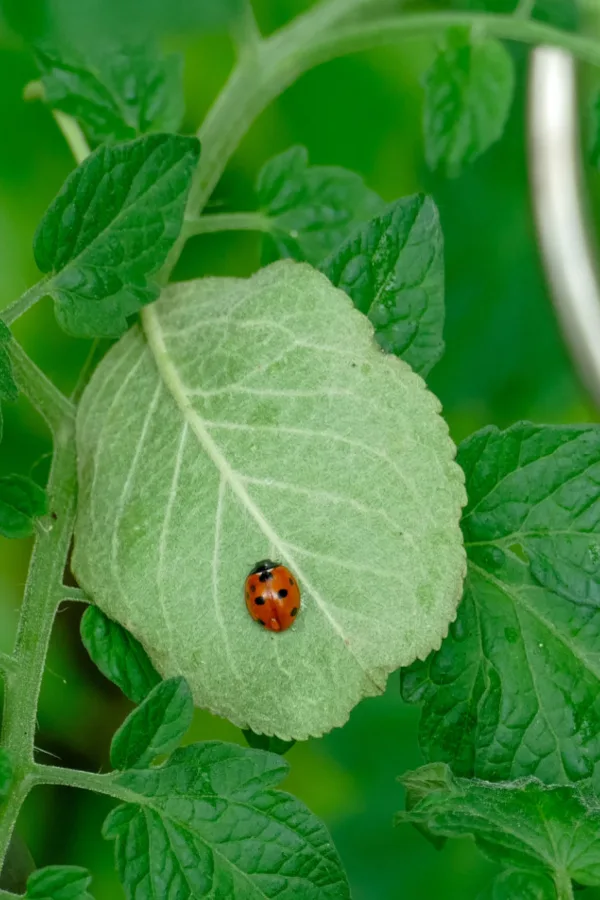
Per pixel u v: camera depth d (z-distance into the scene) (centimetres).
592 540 39
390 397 39
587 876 38
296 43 41
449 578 38
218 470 39
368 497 38
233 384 39
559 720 39
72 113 41
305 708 39
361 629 38
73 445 40
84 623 39
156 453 39
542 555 39
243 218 41
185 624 39
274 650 39
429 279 39
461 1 42
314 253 42
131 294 39
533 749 39
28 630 39
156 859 38
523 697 39
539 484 39
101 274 39
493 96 42
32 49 41
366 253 39
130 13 39
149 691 39
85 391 40
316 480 39
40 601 39
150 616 39
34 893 38
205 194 41
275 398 39
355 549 38
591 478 39
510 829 38
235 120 41
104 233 39
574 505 39
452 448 39
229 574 39
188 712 38
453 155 42
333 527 38
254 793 38
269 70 41
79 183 39
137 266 39
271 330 39
